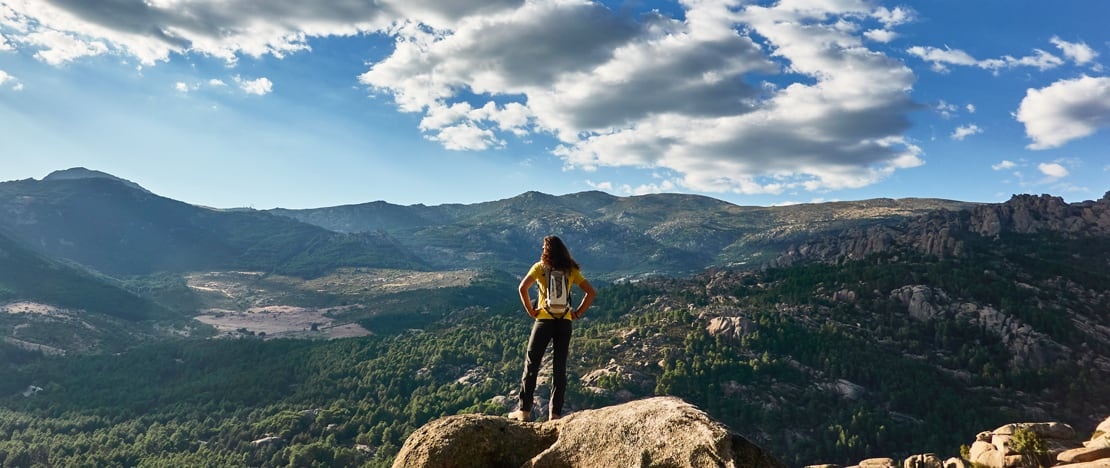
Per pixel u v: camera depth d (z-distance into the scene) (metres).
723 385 179.50
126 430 183.12
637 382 183.00
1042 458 47.88
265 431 178.25
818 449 148.62
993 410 169.12
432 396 196.12
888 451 150.12
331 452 154.88
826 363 196.00
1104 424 46.69
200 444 172.00
